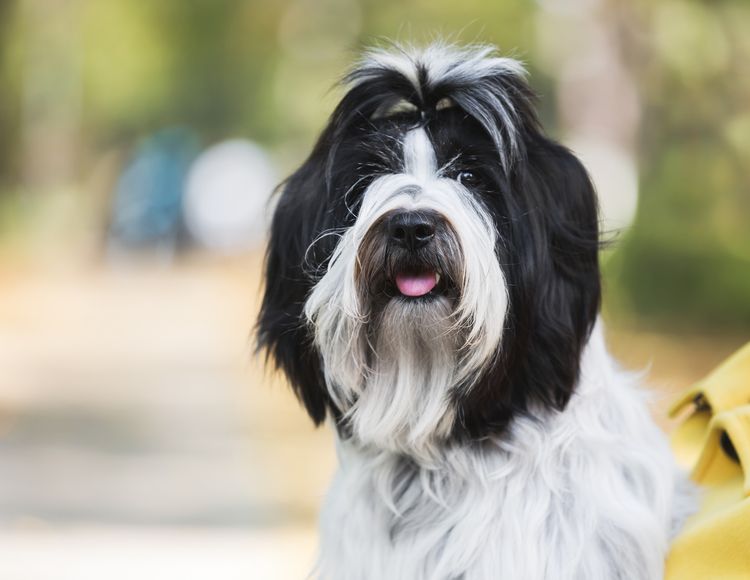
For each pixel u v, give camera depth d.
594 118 35.88
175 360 23.17
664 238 22.02
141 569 10.52
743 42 21.66
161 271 43.62
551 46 38.41
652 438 6.11
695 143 22.03
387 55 6.55
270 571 10.45
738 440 5.82
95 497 13.05
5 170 55.09
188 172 50.84
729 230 22.05
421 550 5.90
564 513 5.78
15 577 10.26
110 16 60.19
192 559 10.80
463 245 5.86
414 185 6.00
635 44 26.14
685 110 22.03
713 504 5.96
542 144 6.19
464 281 5.87
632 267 22.19
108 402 18.91
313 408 6.41
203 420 17.52
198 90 67.69
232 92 67.81
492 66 6.30
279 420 17.56
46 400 18.94
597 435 5.85
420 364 6.05
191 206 49.59
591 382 5.95
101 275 41.03
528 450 5.89
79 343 25.28
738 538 5.48
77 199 56.84
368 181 6.27
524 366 5.92
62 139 64.19
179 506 12.66
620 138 32.47
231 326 27.75
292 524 11.98
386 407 6.07
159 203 48.03
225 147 55.50
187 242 49.62
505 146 6.05
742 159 21.72
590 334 5.99
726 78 21.70
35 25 57.31
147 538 11.48
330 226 6.28
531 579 5.69
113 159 67.69
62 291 35.19
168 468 14.46
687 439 6.71
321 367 6.28
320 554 6.29
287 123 66.12
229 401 19.08
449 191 5.97
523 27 38.62
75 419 17.52
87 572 10.47
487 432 5.95
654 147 22.88
